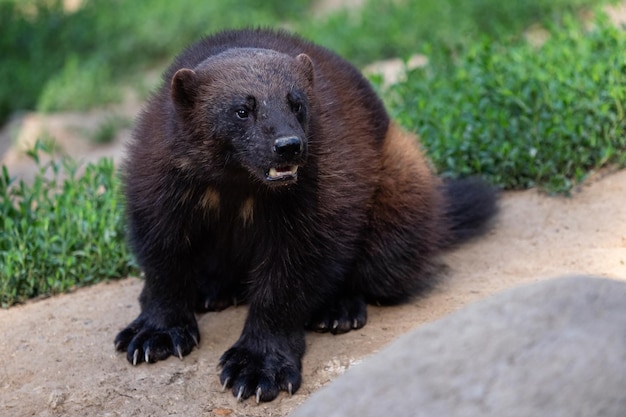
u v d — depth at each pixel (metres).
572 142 11.34
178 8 24.78
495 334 4.95
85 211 10.74
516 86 12.29
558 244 9.91
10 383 7.96
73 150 18.61
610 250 9.58
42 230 10.16
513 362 4.74
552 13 18.41
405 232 8.94
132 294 9.64
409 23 20.58
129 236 8.31
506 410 4.51
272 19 23.67
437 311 8.86
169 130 7.75
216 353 8.29
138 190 7.96
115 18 25.39
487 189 10.48
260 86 7.39
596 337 4.82
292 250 7.82
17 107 21.70
